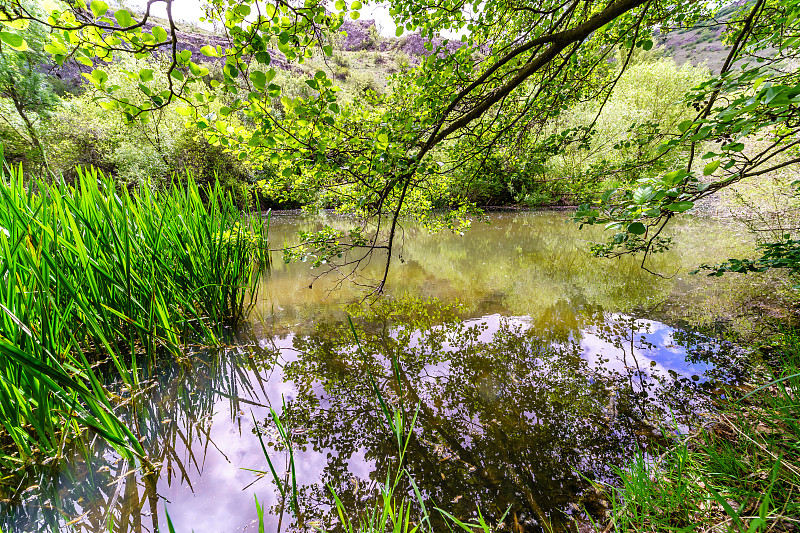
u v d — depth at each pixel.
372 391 3.09
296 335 4.27
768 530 1.32
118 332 3.09
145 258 3.23
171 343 3.26
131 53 1.32
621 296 5.29
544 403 2.79
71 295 2.45
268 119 1.82
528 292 5.85
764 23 2.29
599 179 3.16
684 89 15.23
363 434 2.52
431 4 2.62
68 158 13.41
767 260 2.41
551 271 7.15
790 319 3.71
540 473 2.09
